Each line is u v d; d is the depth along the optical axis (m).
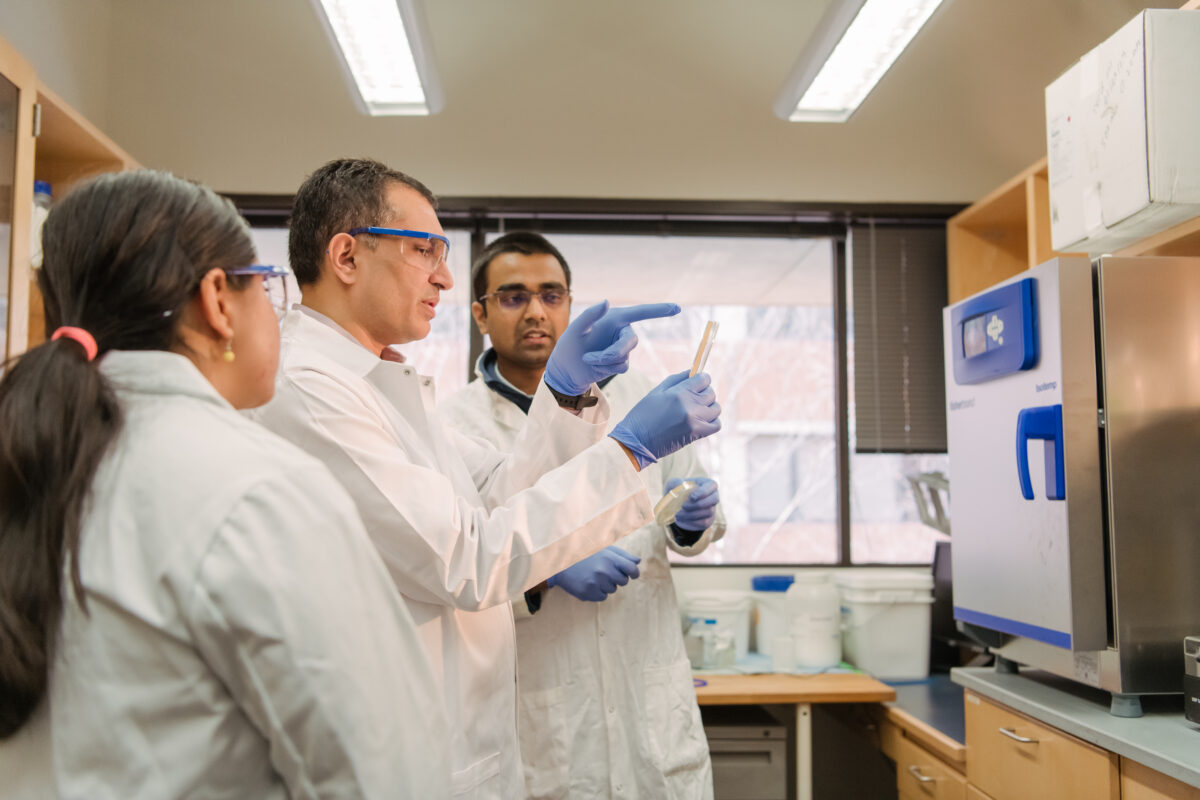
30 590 0.64
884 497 3.33
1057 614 1.60
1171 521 1.56
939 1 2.18
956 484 2.01
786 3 3.10
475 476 1.52
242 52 3.08
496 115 3.15
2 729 0.67
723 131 3.20
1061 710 1.60
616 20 3.13
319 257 1.22
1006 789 1.80
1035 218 2.66
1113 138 1.65
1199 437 1.58
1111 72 1.66
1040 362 1.66
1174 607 1.54
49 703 0.66
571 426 1.36
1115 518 1.55
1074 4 2.87
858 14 2.18
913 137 3.22
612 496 1.14
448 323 3.25
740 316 3.66
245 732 0.65
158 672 0.63
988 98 3.17
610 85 3.18
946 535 3.14
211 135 3.07
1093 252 1.86
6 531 0.65
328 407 1.09
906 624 2.89
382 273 1.20
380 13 2.30
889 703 2.53
